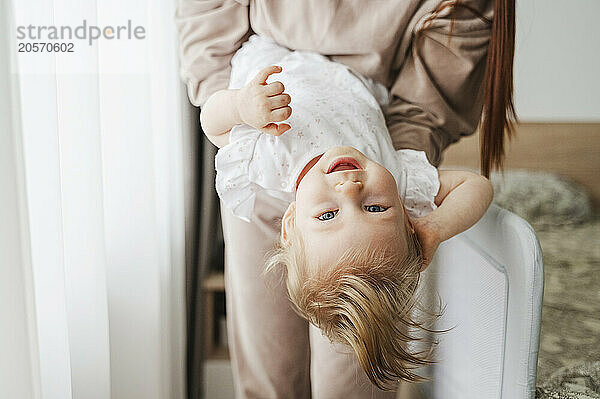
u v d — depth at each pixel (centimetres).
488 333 110
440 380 136
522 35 248
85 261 99
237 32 128
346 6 120
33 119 85
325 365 134
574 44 248
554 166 250
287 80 117
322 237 102
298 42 124
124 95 113
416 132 129
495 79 128
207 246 167
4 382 72
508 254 104
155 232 119
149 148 116
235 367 150
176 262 149
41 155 86
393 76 130
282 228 111
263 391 147
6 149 70
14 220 71
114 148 113
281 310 139
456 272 126
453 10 123
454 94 130
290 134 108
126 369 119
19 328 73
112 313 117
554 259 207
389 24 120
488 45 128
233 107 104
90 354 102
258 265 136
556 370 140
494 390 107
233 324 147
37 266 88
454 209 111
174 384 151
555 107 250
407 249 104
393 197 104
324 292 102
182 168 150
